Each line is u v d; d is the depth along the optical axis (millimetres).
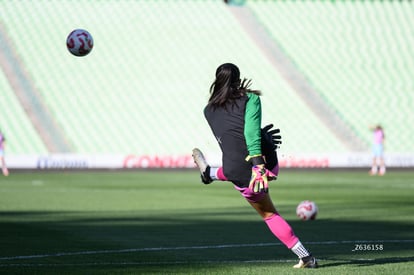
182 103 154625
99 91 152625
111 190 79062
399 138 156750
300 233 38875
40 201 63281
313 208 47188
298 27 180125
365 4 191125
